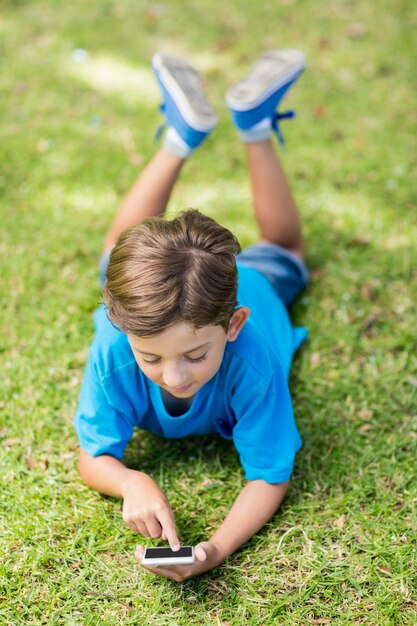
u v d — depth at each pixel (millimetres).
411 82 4340
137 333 1665
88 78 4328
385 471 2328
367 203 3471
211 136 3877
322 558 2070
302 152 3783
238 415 2098
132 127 3951
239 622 1913
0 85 4223
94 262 3141
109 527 2146
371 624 1911
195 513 2219
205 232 1745
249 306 2428
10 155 3699
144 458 2379
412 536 2119
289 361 2568
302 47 4648
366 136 3902
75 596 1975
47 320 2865
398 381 2652
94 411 2098
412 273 3109
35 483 2281
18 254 3152
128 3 5074
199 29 4828
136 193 2812
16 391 2584
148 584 2008
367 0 5141
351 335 2828
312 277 3098
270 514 2113
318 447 2418
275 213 2924
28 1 5059
